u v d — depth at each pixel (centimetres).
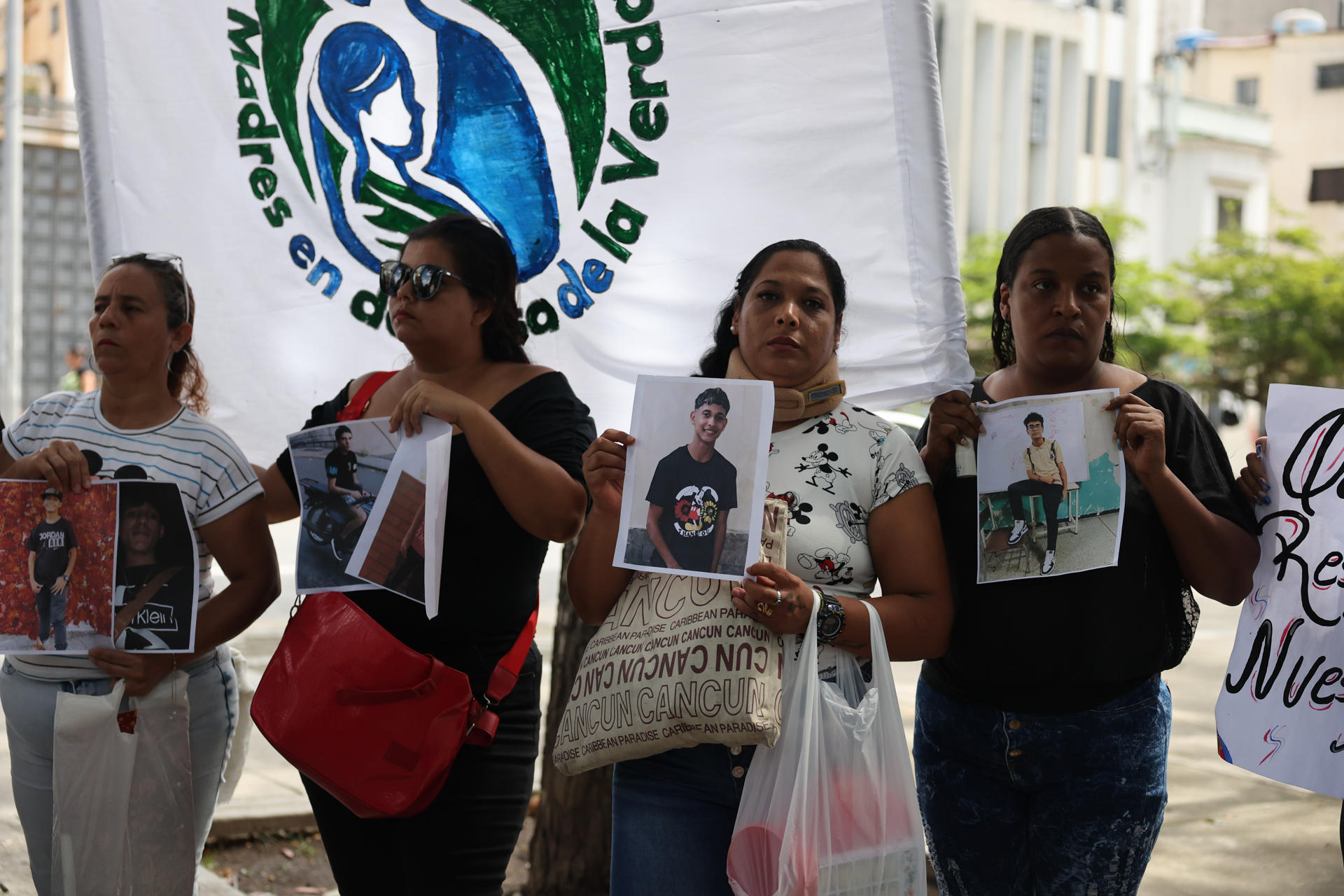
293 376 358
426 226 293
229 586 303
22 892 427
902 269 316
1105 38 3528
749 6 324
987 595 277
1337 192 4719
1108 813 269
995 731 276
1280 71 4778
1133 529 271
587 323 343
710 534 248
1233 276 2970
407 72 349
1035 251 278
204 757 305
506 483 271
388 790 268
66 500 288
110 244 363
